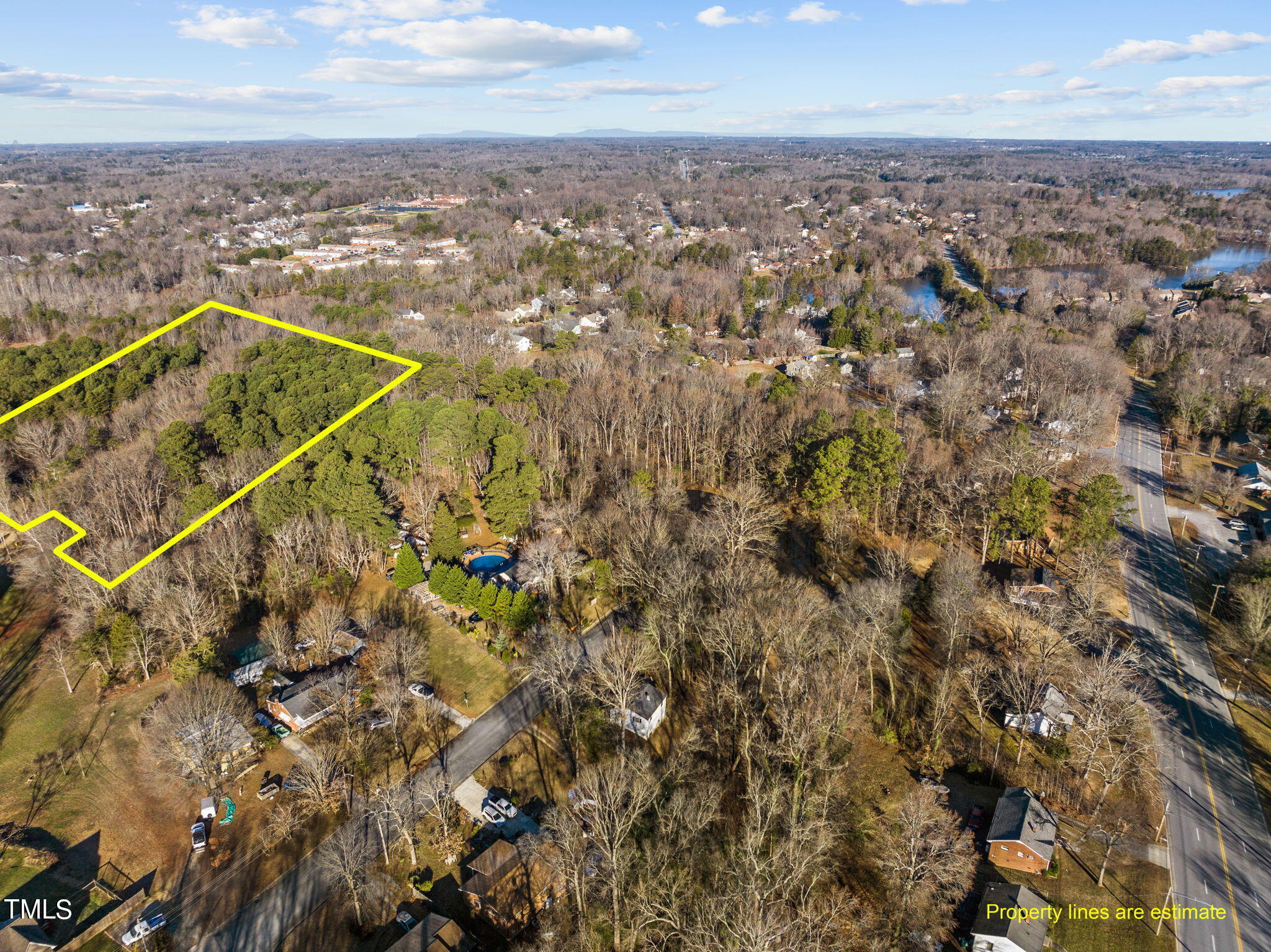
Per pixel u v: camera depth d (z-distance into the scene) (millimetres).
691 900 54312
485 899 57031
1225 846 62438
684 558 85562
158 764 70062
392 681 75250
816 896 56938
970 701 78438
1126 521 113750
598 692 75562
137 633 81500
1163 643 87312
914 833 55500
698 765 69250
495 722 77562
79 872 61094
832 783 63312
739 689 70562
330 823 66000
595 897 57906
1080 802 66500
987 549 103375
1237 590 88375
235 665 85125
